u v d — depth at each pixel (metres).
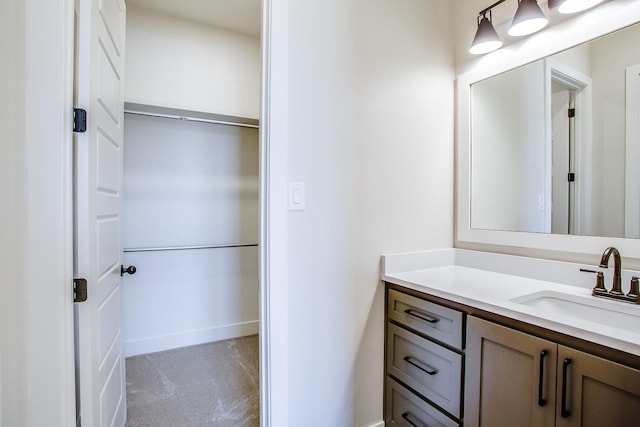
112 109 1.40
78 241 1.05
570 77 1.41
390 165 1.62
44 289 0.96
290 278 1.33
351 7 1.48
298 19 1.34
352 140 1.49
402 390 1.50
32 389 0.95
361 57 1.51
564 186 1.44
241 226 2.91
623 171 1.28
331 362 1.45
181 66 2.60
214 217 2.80
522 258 1.54
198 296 2.75
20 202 0.94
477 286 1.37
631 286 1.16
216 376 2.20
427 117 1.75
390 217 1.62
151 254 2.58
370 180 1.55
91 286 1.10
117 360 1.52
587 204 1.37
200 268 2.75
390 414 1.57
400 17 1.64
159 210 2.60
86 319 1.07
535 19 1.39
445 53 1.83
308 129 1.37
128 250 2.46
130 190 2.50
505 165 1.64
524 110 1.57
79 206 1.05
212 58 2.71
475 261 1.74
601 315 1.17
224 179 2.83
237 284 2.90
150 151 2.56
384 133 1.59
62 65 0.98
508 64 1.61
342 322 1.48
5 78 0.88
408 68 1.67
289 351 1.33
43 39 0.96
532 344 1.03
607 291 1.22
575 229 1.41
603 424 0.88
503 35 1.63
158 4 2.41
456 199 1.86
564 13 1.38
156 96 2.51
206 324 2.78
